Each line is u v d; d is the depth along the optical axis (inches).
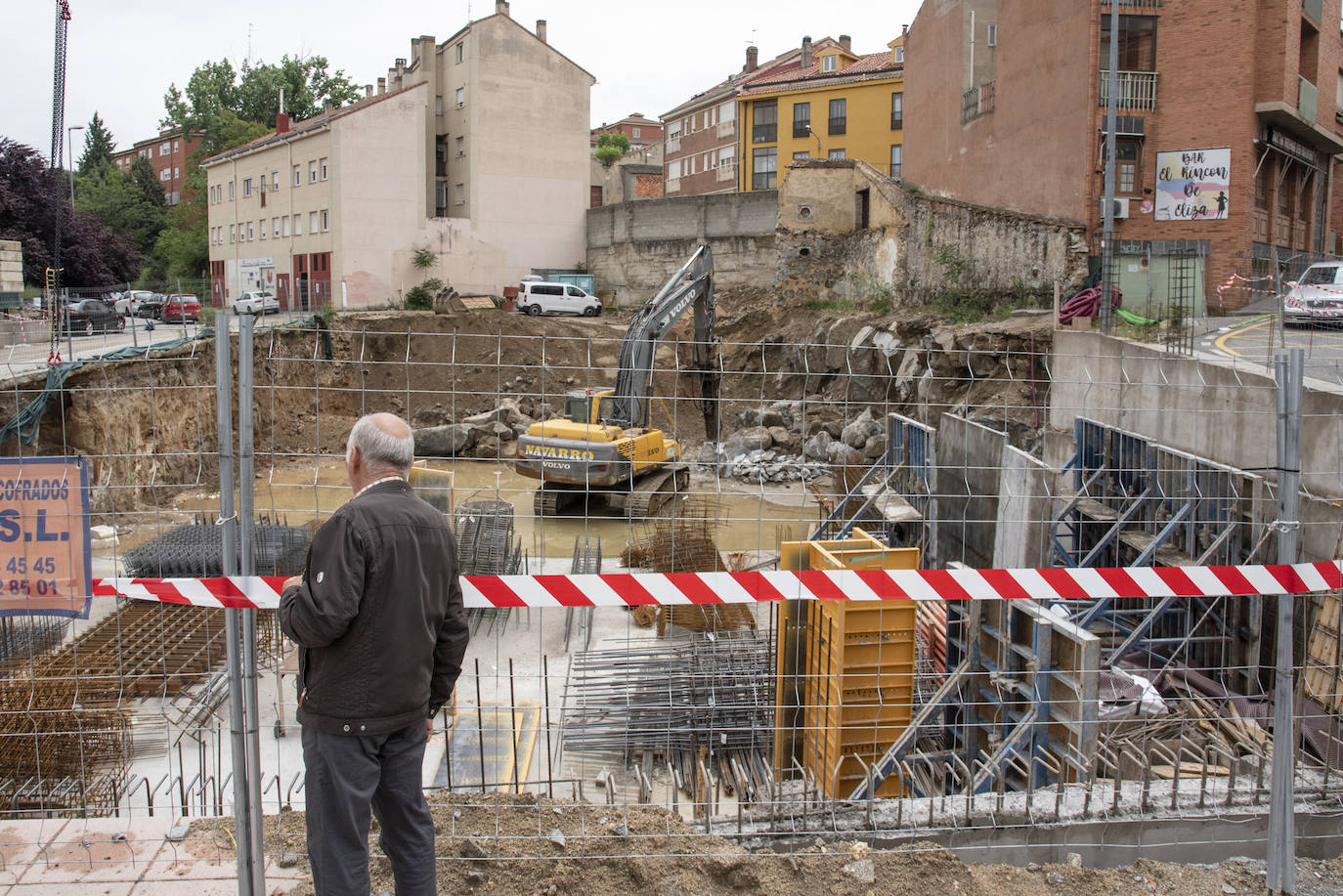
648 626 503.5
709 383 1009.5
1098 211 951.0
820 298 1467.8
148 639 421.4
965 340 941.2
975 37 1179.9
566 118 1937.7
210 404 909.2
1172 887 187.2
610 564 584.7
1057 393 671.1
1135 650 356.2
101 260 1708.9
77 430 706.8
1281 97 935.0
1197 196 948.6
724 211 1732.3
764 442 1032.8
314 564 133.4
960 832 201.2
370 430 142.3
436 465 1053.8
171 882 171.9
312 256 1863.9
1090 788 214.7
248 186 2085.4
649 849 185.2
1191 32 936.3
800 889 176.6
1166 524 414.0
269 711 383.9
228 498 149.7
